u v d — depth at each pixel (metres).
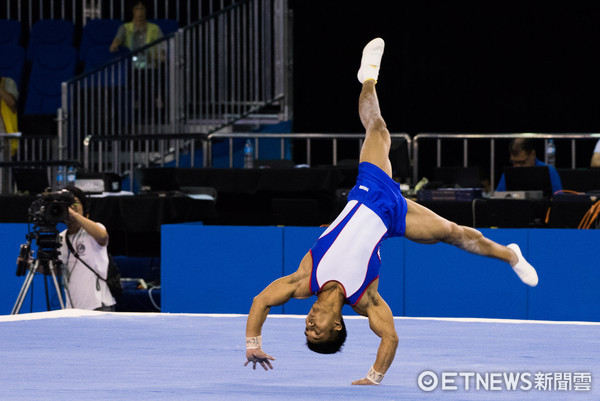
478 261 17.77
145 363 11.01
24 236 19.50
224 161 29.31
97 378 9.98
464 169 21.56
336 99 30.67
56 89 31.58
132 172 24.86
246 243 18.66
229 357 11.48
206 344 12.59
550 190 19.86
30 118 29.52
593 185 21.06
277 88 29.69
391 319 9.89
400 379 10.03
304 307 18.52
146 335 13.47
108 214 21.00
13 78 32.28
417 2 30.33
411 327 14.58
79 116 28.14
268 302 9.83
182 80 28.95
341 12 30.55
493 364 10.91
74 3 34.16
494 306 17.70
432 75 30.42
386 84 30.66
